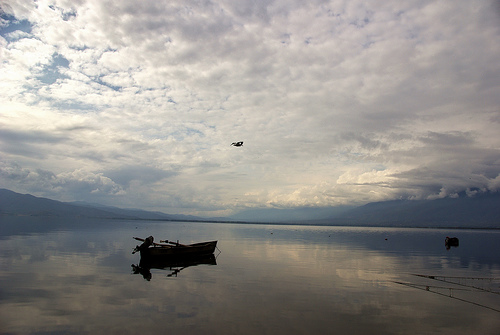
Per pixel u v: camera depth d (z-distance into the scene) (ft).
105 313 47.57
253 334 41.29
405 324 46.62
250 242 192.13
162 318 46.06
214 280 72.13
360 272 86.02
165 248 102.12
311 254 128.16
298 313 49.80
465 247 183.42
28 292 57.26
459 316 50.67
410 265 101.45
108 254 107.55
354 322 46.75
